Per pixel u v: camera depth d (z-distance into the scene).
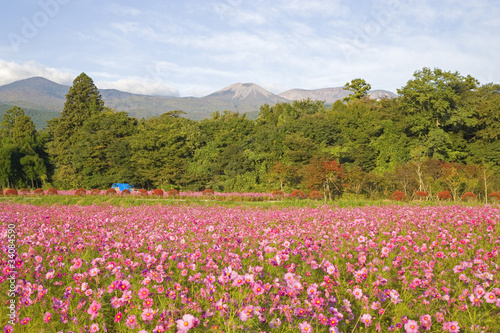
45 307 4.32
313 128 44.47
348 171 32.72
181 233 8.02
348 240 7.14
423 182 31.98
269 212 14.03
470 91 47.44
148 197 28.97
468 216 10.44
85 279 4.69
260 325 3.86
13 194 29.38
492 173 33.22
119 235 7.66
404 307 4.36
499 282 4.65
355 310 4.34
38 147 55.91
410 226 9.12
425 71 45.25
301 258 5.89
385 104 51.69
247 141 45.94
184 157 46.22
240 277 4.34
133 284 4.81
